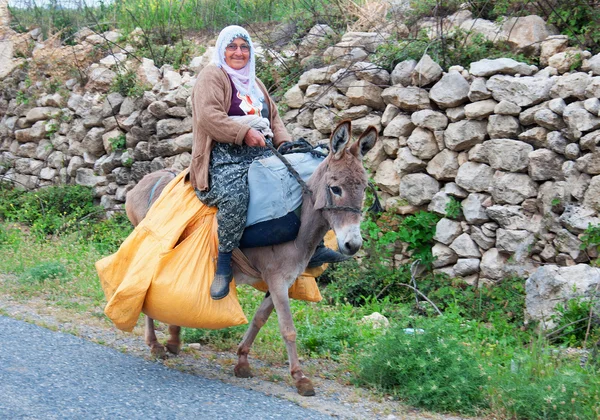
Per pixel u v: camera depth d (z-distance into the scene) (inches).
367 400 194.5
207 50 442.0
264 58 416.5
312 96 369.1
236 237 193.8
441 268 329.1
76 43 529.0
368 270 330.6
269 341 246.5
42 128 496.4
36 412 161.5
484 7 362.3
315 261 213.9
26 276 313.0
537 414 180.1
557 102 297.0
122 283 196.1
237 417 169.8
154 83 441.7
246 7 508.4
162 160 421.7
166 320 200.5
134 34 499.2
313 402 188.2
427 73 331.3
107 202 448.5
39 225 426.6
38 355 206.7
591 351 234.2
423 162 332.5
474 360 203.5
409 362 198.7
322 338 242.5
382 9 406.6
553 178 299.6
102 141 458.0
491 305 299.1
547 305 272.2
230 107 204.7
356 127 351.6
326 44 400.2
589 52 309.7
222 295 195.5
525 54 337.7
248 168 198.2
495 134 313.0
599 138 284.5
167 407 172.9
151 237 201.8
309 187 194.2
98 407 168.6
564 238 291.0
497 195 312.0
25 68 533.3
